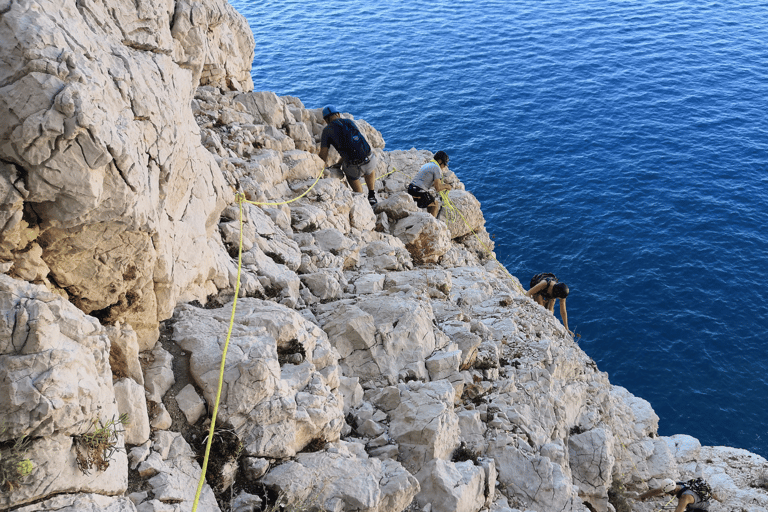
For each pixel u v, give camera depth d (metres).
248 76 10.52
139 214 3.62
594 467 6.86
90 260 3.68
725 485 9.48
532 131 44.75
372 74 55.59
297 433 4.49
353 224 9.19
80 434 3.15
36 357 2.99
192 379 4.46
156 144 4.09
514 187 37.94
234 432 4.25
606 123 45.69
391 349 6.11
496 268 11.99
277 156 8.84
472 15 72.19
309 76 55.12
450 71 56.09
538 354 7.43
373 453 5.14
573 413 7.39
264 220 7.34
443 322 7.07
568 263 31.20
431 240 9.83
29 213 3.30
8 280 3.13
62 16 3.39
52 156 3.11
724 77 53.28
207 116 8.69
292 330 5.10
